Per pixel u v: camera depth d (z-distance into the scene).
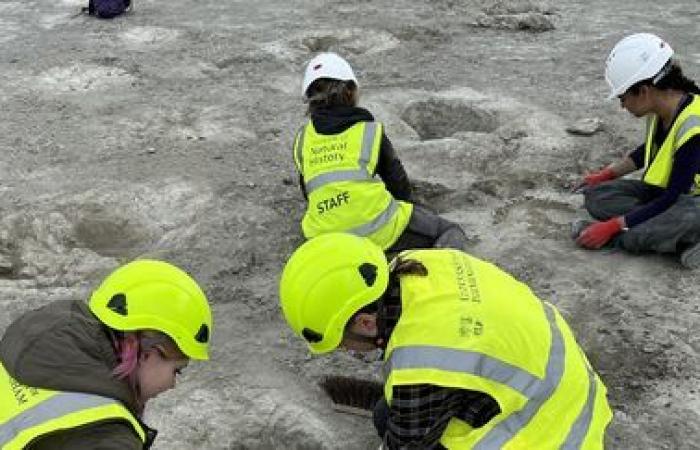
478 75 7.52
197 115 6.82
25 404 2.10
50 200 5.56
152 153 6.21
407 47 8.24
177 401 3.78
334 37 8.55
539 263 4.77
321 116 4.45
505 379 2.52
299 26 8.84
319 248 2.52
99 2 9.09
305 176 4.45
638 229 4.66
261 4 9.66
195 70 7.72
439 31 8.63
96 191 5.66
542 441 2.58
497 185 5.64
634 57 4.31
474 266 2.70
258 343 4.18
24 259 5.09
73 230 5.36
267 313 4.42
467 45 8.28
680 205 4.55
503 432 2.56
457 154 6.02
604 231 4.77
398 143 6.24
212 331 4.26
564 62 7.73
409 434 2.54
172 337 2.22
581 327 4.25
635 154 5.12
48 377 2.12
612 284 4.55
